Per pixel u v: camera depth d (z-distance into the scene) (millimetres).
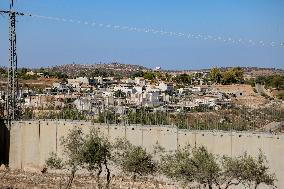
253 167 63688
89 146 70062
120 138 86500
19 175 92750
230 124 97062
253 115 108250
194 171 60156
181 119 104062
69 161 75625
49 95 155625
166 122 100688
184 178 60688
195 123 97875
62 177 90188
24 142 99938
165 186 82312
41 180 89000
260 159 68750
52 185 85500
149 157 71500
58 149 97250
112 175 87938
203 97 172625
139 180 85500
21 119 101812
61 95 165125
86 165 82000
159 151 87688
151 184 83625
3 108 114188
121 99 146250
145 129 92250
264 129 92812
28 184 86438
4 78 190250
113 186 83500
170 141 90312
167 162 69562
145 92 170500
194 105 127625
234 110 113812
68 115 106312
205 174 59781
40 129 99250
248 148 84562
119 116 109500
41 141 99000
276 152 82250
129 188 82375
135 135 92688
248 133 84750
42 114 115062
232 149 85625
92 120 99375
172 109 120500
